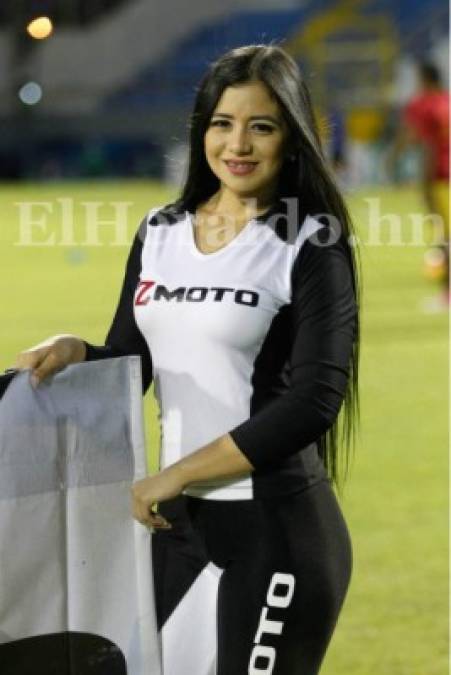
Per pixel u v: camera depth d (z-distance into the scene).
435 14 68.81
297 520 6.15
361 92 63.75
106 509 6.12
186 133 6.56
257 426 5.96
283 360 6.20
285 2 72.31
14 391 5.91
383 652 9.22
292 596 6.11
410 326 23.50
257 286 6.12
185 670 6.26
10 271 32.72
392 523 12.23
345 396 6.21
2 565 5.87
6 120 69.00
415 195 50.28
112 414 6.12
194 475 5.98
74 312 25.06
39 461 5.95
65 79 71.50
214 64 6.34
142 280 6.44
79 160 68.25
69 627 6.07
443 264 26.11
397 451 14.84
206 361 6.20
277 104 6.21
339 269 6.12
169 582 6.34
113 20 73.00
